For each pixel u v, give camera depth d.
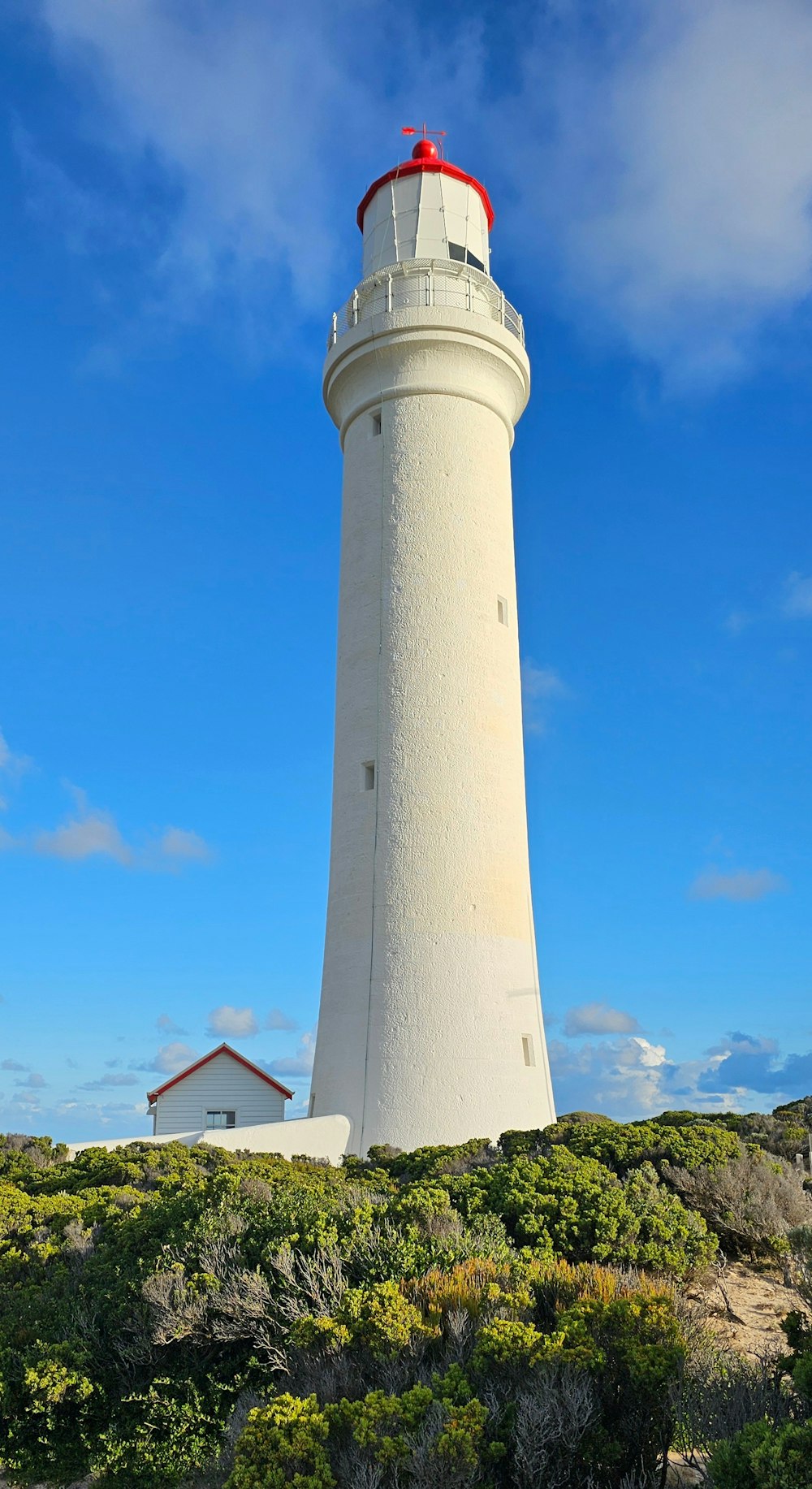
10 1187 18.30
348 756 27.16
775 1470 5.31
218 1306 9.73
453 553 27.53
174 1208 12.38
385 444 28.67
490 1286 8.32
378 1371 7.67
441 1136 23.00
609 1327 7.25
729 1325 10.12
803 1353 7.12
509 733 27.19
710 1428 6.33
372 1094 23.67
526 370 30.06
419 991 24.19
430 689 26.47
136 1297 10.46
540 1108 24.66
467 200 31.34
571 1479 6.37
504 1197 12.38
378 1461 6.25
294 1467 6.41
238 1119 30.22
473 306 29.05
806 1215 13.70
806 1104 27.64
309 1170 18.72
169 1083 30.09
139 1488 9.48
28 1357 10.44
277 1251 10.12
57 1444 10.27
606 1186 12.95
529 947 26.19
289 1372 8.77
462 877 25.19
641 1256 11.16
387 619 27.30
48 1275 12.78
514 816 26.62
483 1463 6.26
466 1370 7.13
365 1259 9.84
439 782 25.77
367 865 25.72
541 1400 6.43
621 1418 6.77
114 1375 10.32
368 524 28.53
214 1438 9.46
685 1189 13.87
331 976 25.81
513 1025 24.62
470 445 28.50
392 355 28.66
